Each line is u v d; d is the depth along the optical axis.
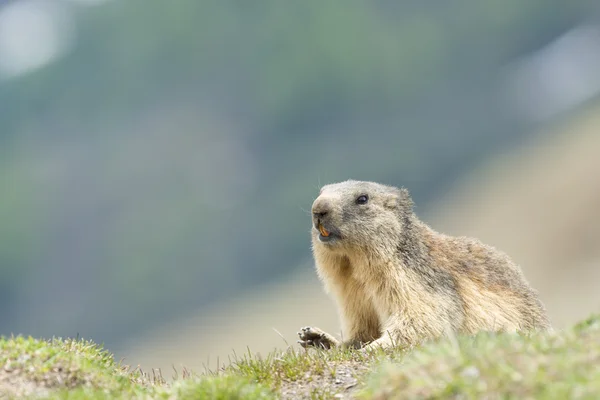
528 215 165.62
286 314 129.75
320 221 18.27
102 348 16.05
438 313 17.72
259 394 12.95
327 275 19.22
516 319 18.98
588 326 12.45
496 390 10.71
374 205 18.59
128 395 13.34
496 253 20.33
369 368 14.46
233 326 149.12
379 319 18.92
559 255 137.25
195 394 12.73
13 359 14.04
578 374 10.58
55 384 13.70
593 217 144.25
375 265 18.22
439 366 11.56
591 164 179.12
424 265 18.38
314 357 15.62
